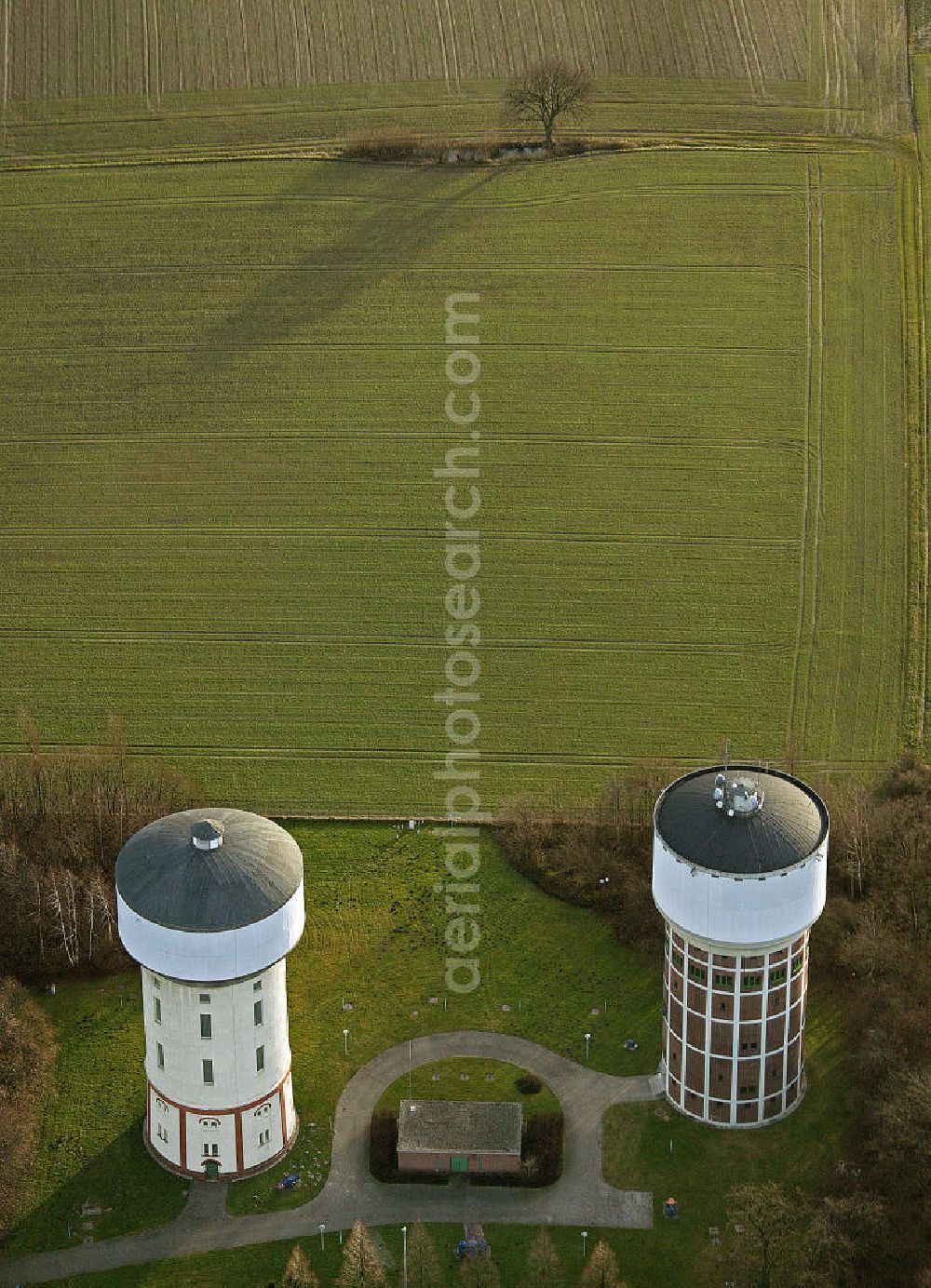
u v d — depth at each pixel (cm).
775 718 17775
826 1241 12006
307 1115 13538
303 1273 12025
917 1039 13675
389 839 16150
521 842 15962
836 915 14988
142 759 17175
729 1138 13300
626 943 14962
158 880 12088
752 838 12394
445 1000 14475
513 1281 12225
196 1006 12344
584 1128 13400
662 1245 12506
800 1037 13325
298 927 12431
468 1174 13012
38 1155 13212
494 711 17812
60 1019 14312
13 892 15100
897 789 16575
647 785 16238
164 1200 12875
